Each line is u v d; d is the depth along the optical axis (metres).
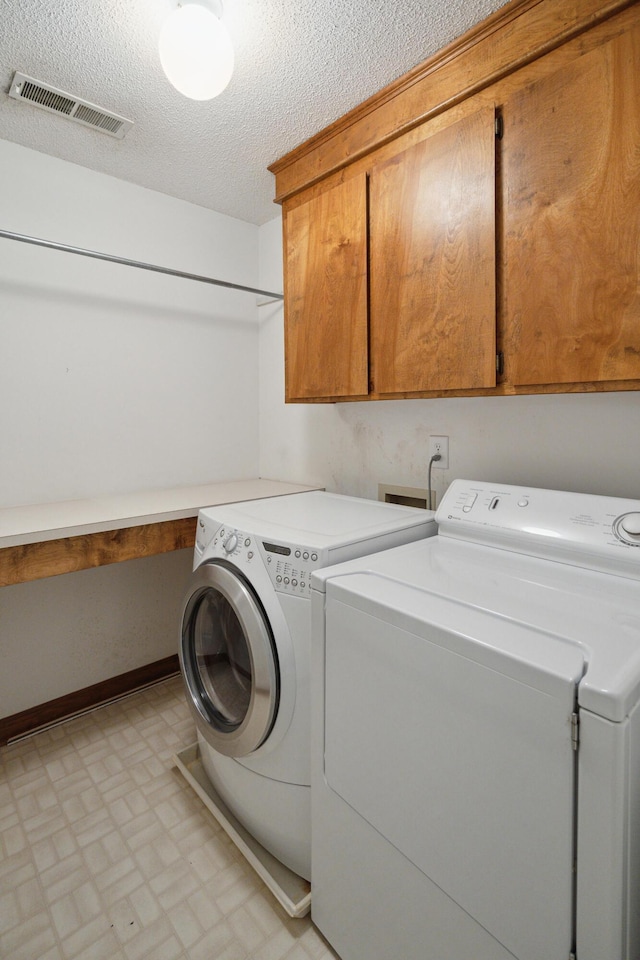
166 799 1.61
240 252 2.59
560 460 1.49
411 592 1.01
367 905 1.04
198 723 1.54
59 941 1.17
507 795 0.77
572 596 0.99
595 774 0.67
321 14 1.24
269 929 1.21
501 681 0.76
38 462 1.96
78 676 2.12
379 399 1.66
